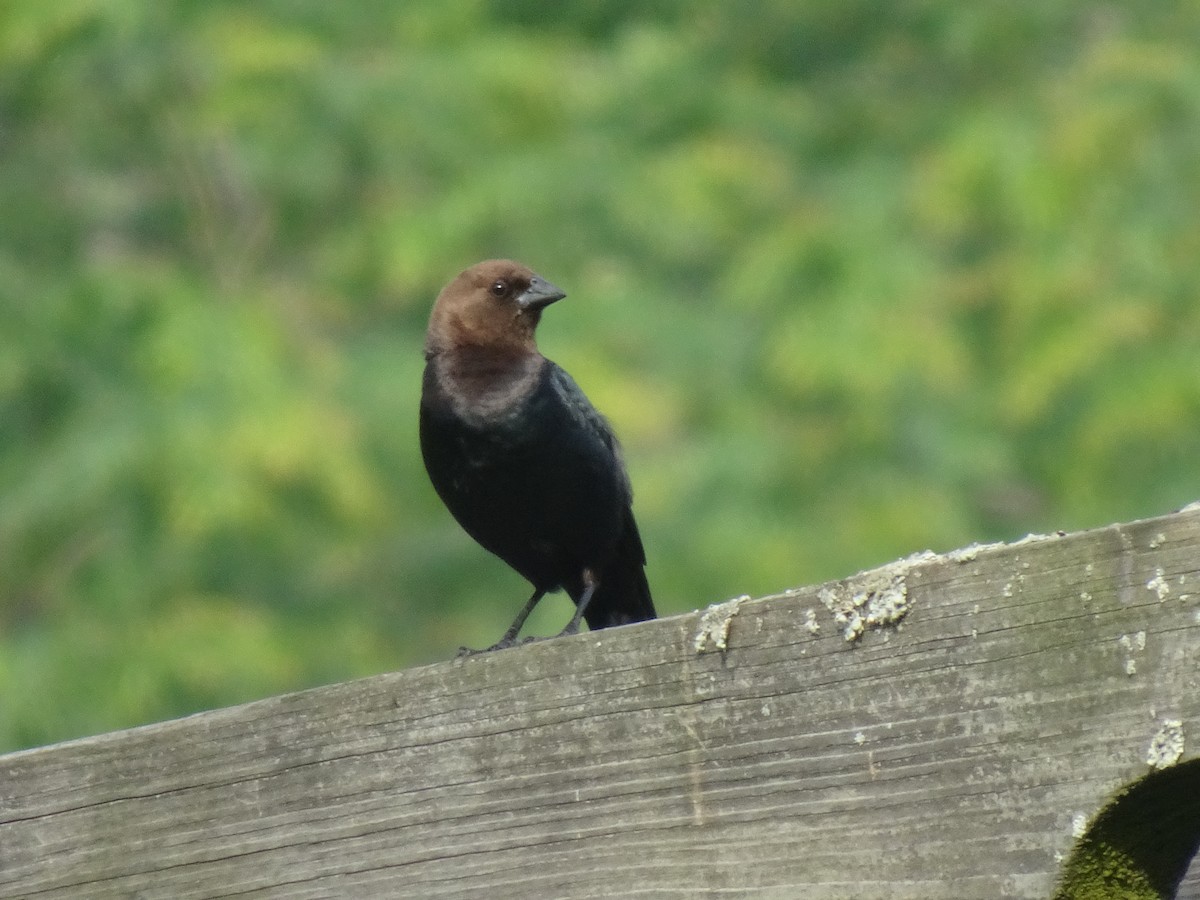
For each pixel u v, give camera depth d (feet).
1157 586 10.58
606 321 51.75
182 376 48.08
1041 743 10.85
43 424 50.44
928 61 58.44
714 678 11.84
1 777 13.39
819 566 46.01
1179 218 48.19
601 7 63.41
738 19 61.46
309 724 12.85
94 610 46.88
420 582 51.03
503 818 12.32
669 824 11.87
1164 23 53.01
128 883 13.07
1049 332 46.85
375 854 12.59
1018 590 10.97
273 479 47.32
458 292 23.53
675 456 48.55
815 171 56.34
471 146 55.21
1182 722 10.44
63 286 51.57
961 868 11.03
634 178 54.24
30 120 58.23
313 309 55.72
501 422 22.50
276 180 55.36
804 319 48.65
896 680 11.31
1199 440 44.73
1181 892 11.91
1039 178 48.65
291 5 58.13
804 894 11.43
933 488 47.62
